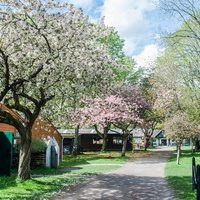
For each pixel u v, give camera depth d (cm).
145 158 4881
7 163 2525
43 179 2406
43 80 2088
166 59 4547
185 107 4550
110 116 4738
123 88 5178
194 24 2989
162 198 1742
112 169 3278
